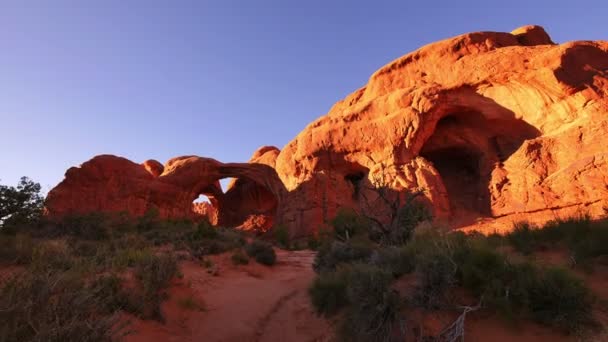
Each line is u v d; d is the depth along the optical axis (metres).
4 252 7.84
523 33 33.97
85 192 38.56
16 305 3.30
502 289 4.80
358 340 4.79
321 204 33.03
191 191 43.69
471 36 31.48
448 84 30.50
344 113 36.03
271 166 44.03
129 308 5.93
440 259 5.20
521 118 27.53
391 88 34.69
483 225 23.95
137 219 24.77
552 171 23.97
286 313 7.83
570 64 24.91
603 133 22.45
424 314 4.78
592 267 5.66
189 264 11.85
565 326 4.20
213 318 7.17
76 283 4.92
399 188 28.17
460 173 33.34
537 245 7.46
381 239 13.73
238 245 16.77
